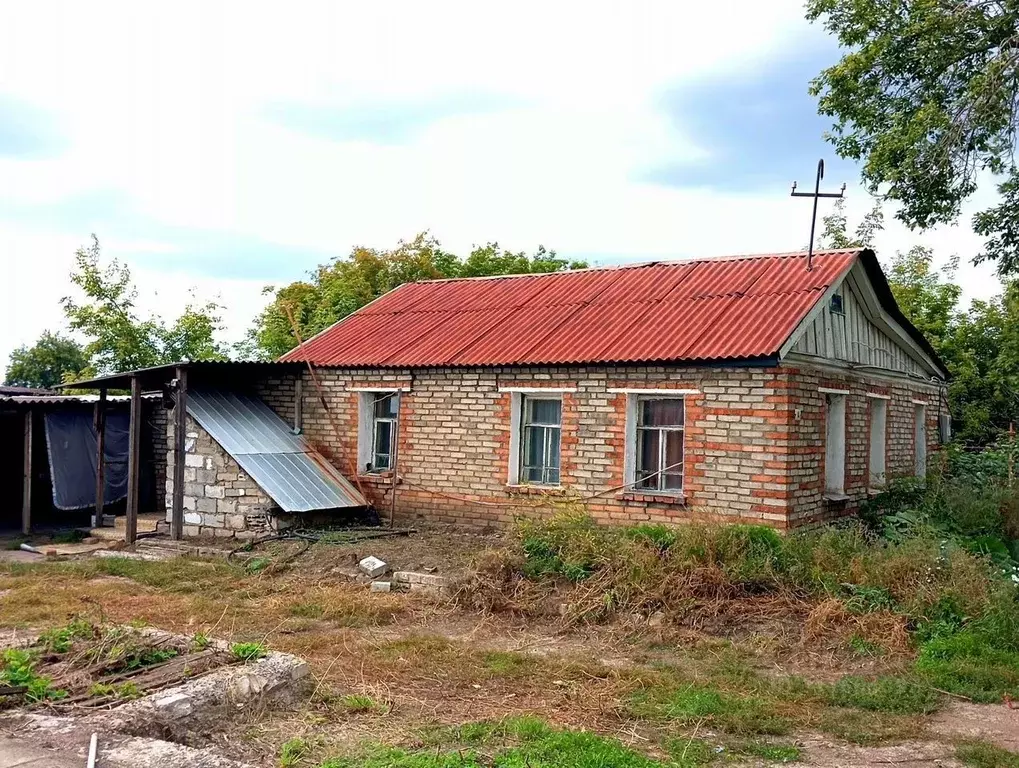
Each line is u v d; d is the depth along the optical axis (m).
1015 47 14.54
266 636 9.34
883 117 16.41
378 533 14.16
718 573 10.18
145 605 10.82
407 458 15.38
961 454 19.83
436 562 12.21
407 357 15.40
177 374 15.19
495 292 17.69
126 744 5.54
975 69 15.66
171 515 15.39
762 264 14.89
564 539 11.41
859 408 14.67
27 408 17.30
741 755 6.31
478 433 14.61
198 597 11.24
